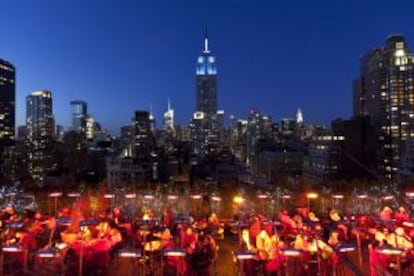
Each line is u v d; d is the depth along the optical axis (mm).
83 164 161625
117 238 21375
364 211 29219
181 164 197000
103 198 29562
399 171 131500
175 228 23703
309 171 158500
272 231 21172
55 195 28406
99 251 19828
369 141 144625
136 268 20344
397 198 28547
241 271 18734
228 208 30750
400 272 17500
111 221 23234
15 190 31922
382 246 17312
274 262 18219
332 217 25453
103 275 20266
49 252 18641
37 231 22266
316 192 33000
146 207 28188
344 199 31484
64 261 19719
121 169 152250
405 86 192375
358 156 143000
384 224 22453
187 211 28984
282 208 26547
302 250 18688
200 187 35969
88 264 19703
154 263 19844
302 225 21562
